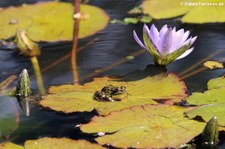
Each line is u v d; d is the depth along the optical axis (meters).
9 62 2.64
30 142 2.33
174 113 2.39
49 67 2.61
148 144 2.32
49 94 2.47
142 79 2.50
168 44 2.50
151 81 2.49
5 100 2.47
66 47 2.71
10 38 2.76
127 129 2.35
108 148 2.32
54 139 2.33
